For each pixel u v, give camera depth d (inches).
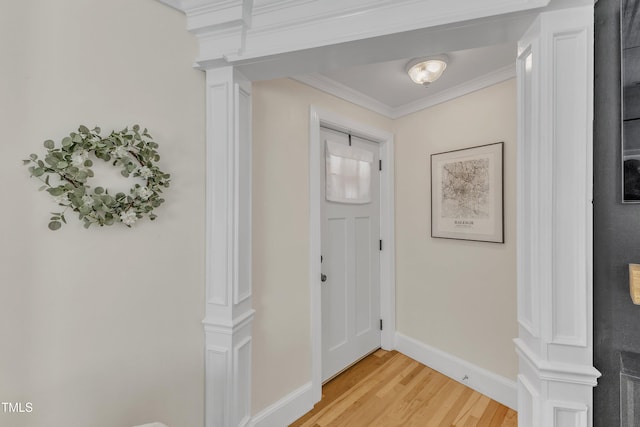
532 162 39.8
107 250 43.6
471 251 86.6
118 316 44.7
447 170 92.0
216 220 54.6
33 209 37.3
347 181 94.9
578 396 37.2
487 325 82.6
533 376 40.1
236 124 54.4
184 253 52.4
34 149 37.2
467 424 71.3
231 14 49.6
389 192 107.3
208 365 54.5
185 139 52.4
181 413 51.9
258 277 66.2
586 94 36.8
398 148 108.5
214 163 54.6
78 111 40.7
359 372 94.3
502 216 78.5
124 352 45.3
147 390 47.9
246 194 58.9
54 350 39.0
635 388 35.8
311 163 78.7
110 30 43.7
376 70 77.4
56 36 38.9
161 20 49.4
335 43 46.0
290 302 73.4
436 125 95.8
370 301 105.3
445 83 86.0
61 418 39.6
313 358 78.4
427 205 99.0
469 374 85.9
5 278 35.5
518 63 44.1
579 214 37.1
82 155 40.3
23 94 36.5
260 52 50.1
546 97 37.7
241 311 56.9
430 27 41.2
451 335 91.9
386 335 108.0
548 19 37.6
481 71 78.5
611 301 37.7
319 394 80.0
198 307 54.3
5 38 35.3
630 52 36.5
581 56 37.0
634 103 36.3
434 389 85.4
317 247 79.6
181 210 51.9
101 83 42.8
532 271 39.9
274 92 70.4
